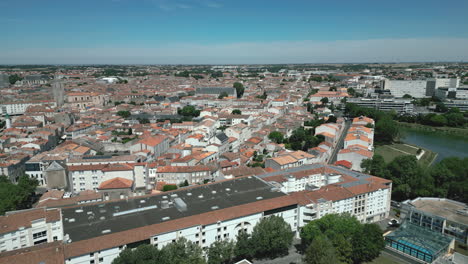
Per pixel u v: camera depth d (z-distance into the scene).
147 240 141.25
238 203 170.88
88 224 147.62
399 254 168.25
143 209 162.62
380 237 162.75
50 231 144.25
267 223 157.38
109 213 158.62
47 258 122.19
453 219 177.25
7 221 139.38
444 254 164.00
